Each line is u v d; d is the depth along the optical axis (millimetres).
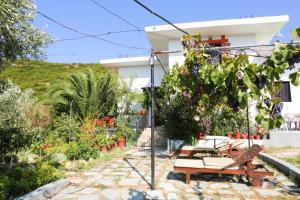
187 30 12625
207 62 3229
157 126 14938
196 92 3250
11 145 8516
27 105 12594
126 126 14406
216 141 11055
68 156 9703
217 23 12227
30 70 30734
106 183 6730
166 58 15781
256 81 2629
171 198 5559
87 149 9953
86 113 14664
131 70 16844
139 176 7434
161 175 7582
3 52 6141
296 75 2561
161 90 13203
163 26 12617
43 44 6605
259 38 14062
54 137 12102
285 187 6305
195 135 11523
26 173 6395
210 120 11438
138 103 15820
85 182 6840
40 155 10328
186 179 6664
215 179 7105
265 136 11758
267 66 2537
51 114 14102
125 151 12305
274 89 2633
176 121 11625
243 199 5488
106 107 15141
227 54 3135
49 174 6770
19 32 6027
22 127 9383
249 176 6652
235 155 8227
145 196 5730
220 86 2811
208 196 5691
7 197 5375
